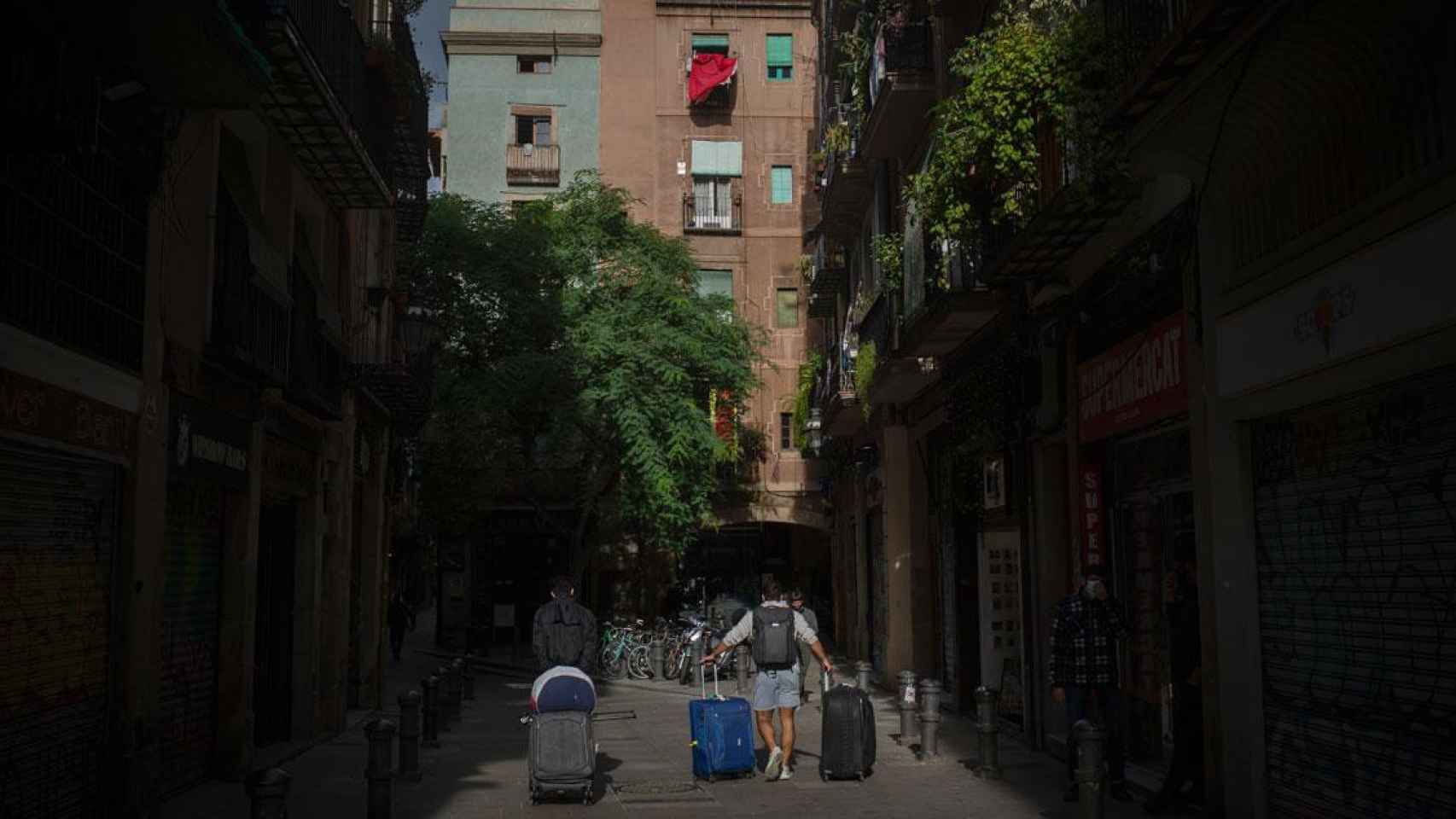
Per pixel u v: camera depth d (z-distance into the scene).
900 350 18.36
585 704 11.08
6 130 6.90
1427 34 6.71
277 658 15.21
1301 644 8.55
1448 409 6.87
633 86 39.44
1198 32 7.66
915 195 13.28
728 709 12.16
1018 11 12.31
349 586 17.94
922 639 21.69
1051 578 13.99
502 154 39.03
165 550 10.77
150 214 9.69
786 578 41.47
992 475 16.23
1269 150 8.62
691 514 30.69
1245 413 9.08
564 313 30.52
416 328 20.27
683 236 38.38
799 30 39.84
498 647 37.84
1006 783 11.62
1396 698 7.37
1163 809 9.92
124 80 8.68
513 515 38.53
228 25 8.27
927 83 17.59
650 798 11.13
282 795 6.73
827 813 10.22
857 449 26.36
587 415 29.53
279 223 13.78
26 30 6.77
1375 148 7.43
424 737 15.27
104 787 9.05
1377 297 7.33
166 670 10.90
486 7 39.38
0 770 7.51
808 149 39.44
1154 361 10.86
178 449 10.48
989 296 14.88
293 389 13.77
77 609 8.69
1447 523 6.89
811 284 31.36
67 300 8.31
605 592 38.56
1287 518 8.75
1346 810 7.92
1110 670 10.46
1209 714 9.62
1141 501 11.78
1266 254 8.87
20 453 7.82
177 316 10.50
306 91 11.86
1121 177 10.05
